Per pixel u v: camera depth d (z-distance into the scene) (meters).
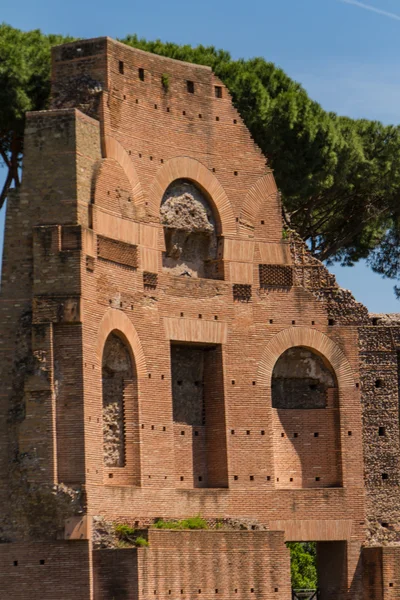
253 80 88.88
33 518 69.00
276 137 88.38
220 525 76.81
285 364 81.25
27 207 71.31
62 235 70.69
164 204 77.75
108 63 75.06
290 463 80.19
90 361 70.75
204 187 79.31
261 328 80.00
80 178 71.81
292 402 81.31
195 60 89.62
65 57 75.62
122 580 68.81
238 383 78.88
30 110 82.25
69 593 68.38
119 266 74.00
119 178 74.69
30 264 70.88
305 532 79.19
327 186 91.38
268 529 78.00
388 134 96.50
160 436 75.25
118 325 73.50
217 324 78.62
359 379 81.88
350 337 82.00
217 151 80.06
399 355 83.12
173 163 78.00
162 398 75.69
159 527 72.75
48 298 70.12
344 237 96.94
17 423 69.56
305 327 81.12
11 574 68.75
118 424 73.94
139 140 76.38
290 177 89.19
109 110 74.62
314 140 88.81
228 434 78.06
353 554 80.00
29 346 69.94
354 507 80.38
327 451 81.00
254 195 81.00
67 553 68.56
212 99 80.25
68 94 75.19
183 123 78.81
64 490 68.81
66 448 69.44
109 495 71.06
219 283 79.00
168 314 76.69
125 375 74.50
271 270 80.81
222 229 79.69
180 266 78.75
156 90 77.69
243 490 78.00
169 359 76.38
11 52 82.31
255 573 74.06
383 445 81.81
